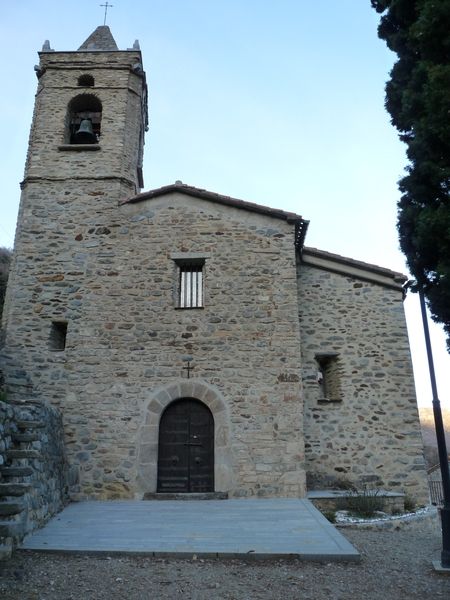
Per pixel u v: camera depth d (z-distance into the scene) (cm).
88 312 959
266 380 902
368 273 1049
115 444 873
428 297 642
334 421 962
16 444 644
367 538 670
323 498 839
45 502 661
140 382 908
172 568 481
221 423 878
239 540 557
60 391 907
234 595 417
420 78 668
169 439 889
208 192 1030
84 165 1080
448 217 589
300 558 507
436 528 852
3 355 899
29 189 1059
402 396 977
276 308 949
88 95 1163
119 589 426
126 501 824
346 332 1017
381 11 819
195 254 991
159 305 958
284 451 861
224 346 925
